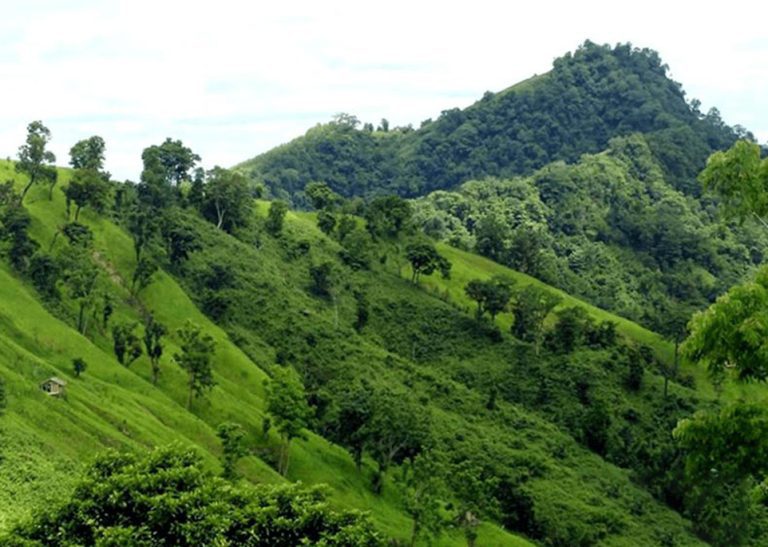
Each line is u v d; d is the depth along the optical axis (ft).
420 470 348.59
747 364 68.69
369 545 122.11
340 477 409.49
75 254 499.10
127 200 655.35
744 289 70.08
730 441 70.18
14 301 425.69
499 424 517.55
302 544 119.34
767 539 414.82
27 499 211.00
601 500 444.14
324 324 584.81
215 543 113.39
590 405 553.64
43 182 598.34
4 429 253.85
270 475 369.09
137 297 526.98
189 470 125.80
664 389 579.89
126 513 119.24
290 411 388.37
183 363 412.16
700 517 432.25
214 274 590.55
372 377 529.45
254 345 532.73
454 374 577.02
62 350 402.31
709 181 82.48
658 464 480.64
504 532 397.60
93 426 305.73
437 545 357.41
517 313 642.22
